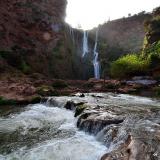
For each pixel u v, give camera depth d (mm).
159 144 9641
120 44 91688
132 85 33906
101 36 90250
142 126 12438
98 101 21438
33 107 21891
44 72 48500
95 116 14352
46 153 10953
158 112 16422
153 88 31766
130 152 8984
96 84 36219
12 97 24219
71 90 29953
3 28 45188
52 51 53938
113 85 34125
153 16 57656
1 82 29438
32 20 53188
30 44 49469
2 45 42844
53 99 22609
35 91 26500
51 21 57344
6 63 39156
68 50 61688
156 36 50281
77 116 16938
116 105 19344
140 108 18188
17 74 36500
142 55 48000
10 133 14094
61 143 12133
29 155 10797
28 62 45531
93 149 11219
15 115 18656
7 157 10648
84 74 69875
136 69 41938
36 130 14609
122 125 12656
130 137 10375
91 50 79188
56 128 14938
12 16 49500
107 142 11648
